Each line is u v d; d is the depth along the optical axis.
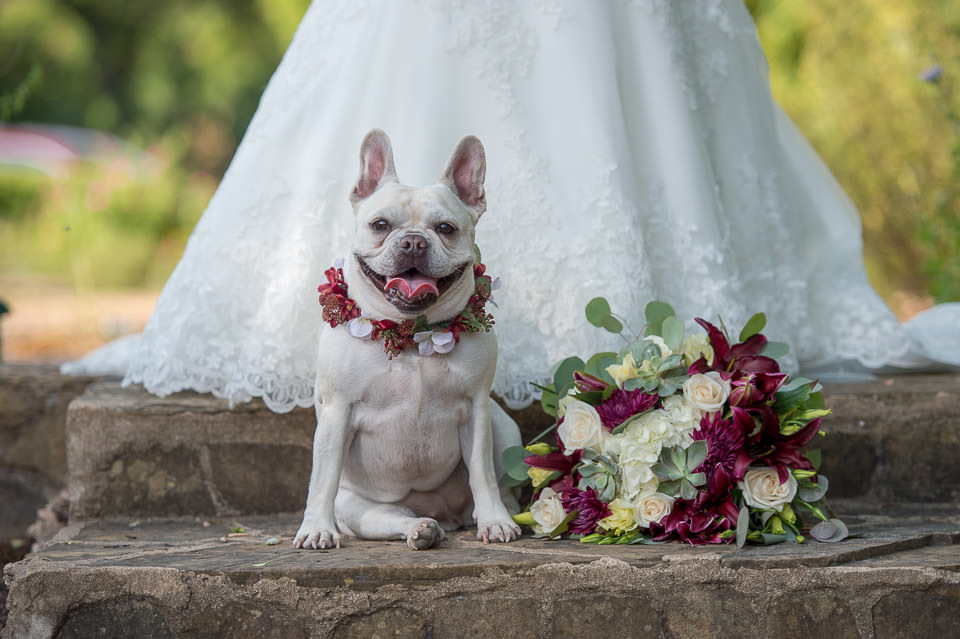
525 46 3.21
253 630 2.26
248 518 3.06
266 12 15.00
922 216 6.41
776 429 2.51
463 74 3.17
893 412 3.22
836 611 2.30
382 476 2.64
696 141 3.32
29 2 16.78
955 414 3.22
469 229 2.54
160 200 12.12
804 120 7.62
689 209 3.24
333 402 2.57
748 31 3.69
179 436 3.06
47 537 3.43
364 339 2.53
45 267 11.89
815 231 3.82
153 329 3.19
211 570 2.26
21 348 6.30
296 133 3.21
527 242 3.11
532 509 2.59
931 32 6.71
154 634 2.26
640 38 3.32
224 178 3.27
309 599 2.25
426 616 2.27
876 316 3.59
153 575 2.26
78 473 3.04
